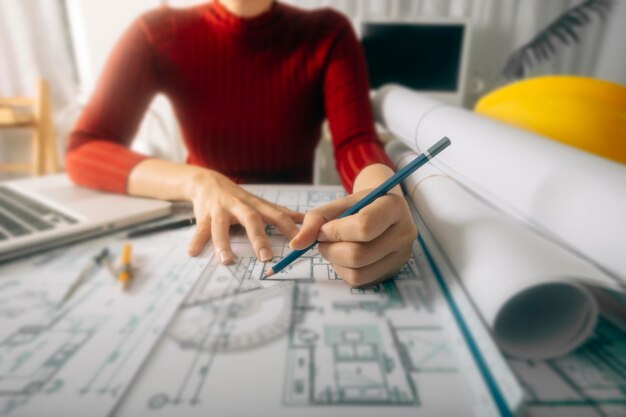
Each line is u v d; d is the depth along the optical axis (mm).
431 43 1476
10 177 1978
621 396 223
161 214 484
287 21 801
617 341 267
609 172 306
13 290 337
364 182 487
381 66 1498
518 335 269
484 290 278
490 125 451
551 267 265
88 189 558
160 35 785
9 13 1769
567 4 1687
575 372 241
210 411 213
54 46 1872
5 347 265
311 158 904
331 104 750
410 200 486
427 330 279
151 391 227
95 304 314
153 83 802
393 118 700
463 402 218
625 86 483
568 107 476
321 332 279
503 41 1734
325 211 360
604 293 287
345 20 835
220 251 389
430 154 352
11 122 1680
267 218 439
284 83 801
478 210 370
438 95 1515
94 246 419
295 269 367
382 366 246
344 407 216
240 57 792
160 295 326
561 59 1694
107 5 1814
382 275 334
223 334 277
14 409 214
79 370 243
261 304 313
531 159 359
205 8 814
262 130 812
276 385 231
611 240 274
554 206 320
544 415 210
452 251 333
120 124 702
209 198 463
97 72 1900
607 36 1623
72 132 670
